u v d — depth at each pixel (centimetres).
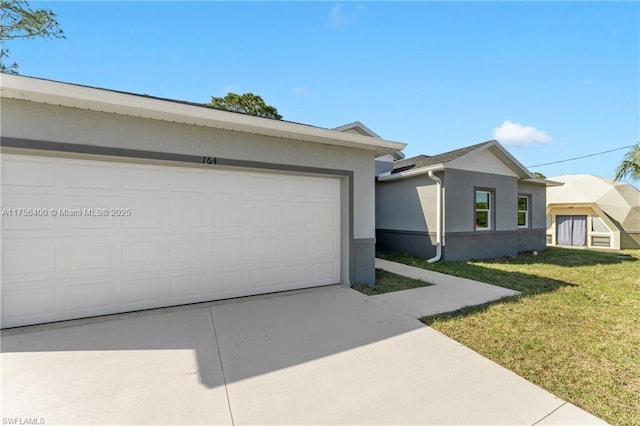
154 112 411
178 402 235
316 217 600
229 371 282
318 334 372
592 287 631
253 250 538
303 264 587
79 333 366
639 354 325
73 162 409
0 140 358
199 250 492
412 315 445
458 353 325
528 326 404
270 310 461
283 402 237
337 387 258
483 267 875
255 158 516
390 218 1174
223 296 512
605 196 1574
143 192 452
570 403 239
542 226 1364
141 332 371
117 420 214
